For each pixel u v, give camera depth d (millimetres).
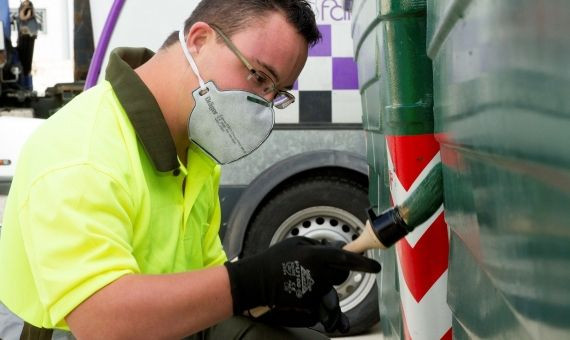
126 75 1507
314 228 3518
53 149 1390
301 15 1522
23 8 5238
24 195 1382
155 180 1526
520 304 853
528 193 777
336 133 3531
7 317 1712
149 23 3582
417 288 1692
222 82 1514
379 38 1754
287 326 1778
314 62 3504
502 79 823
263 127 1554
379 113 1892
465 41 1052
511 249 873
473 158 1093
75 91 5055
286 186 3490
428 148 1604
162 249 1531
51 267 1309
